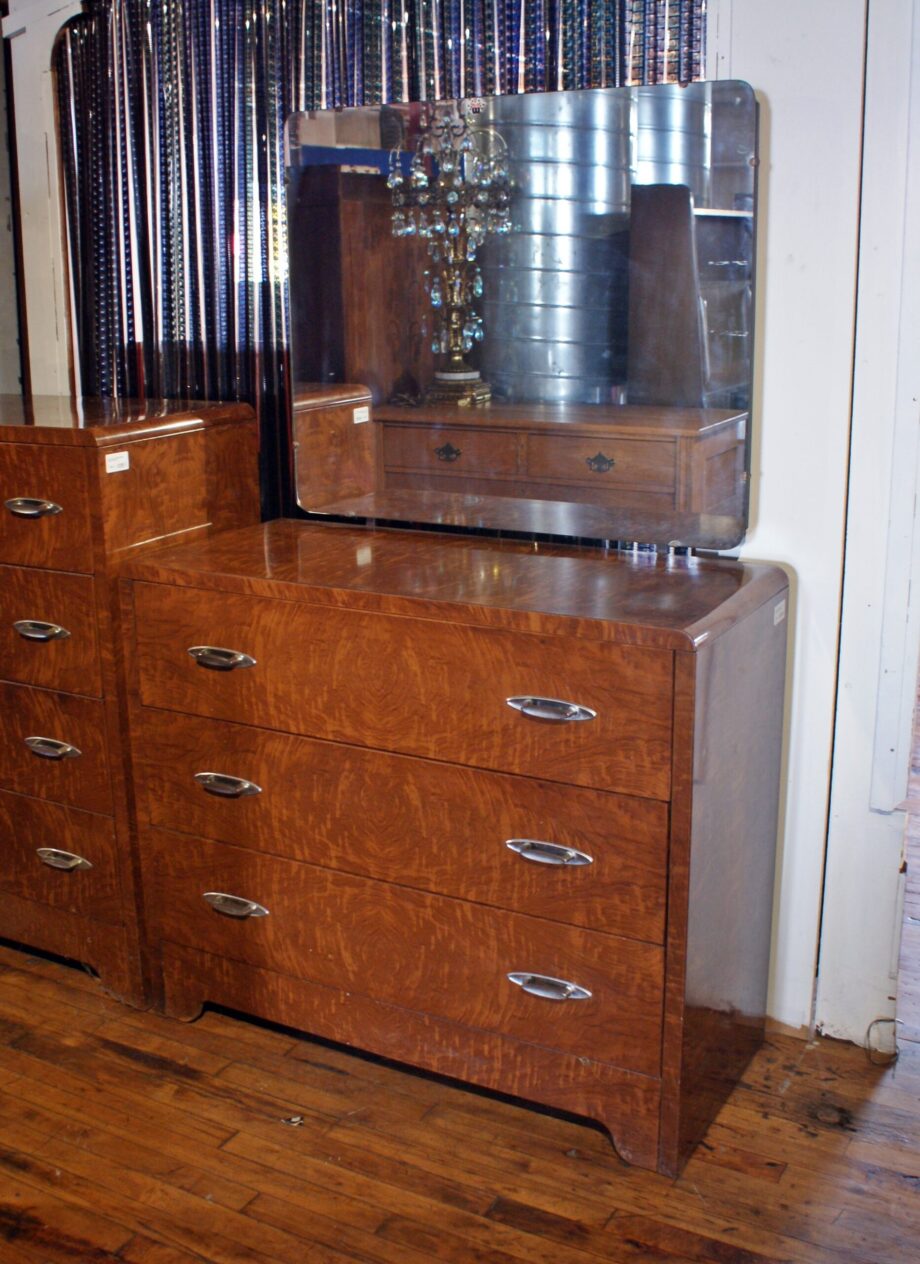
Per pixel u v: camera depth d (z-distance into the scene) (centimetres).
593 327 209
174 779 217
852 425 199
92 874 232
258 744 206
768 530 209
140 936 229
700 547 209
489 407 221
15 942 255
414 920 199
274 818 208
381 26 224
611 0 202
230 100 242
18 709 232
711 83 192
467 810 190
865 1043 220
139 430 215
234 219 247
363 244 226
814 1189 186
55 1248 176
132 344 268
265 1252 175
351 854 202
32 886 241
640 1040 185
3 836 242
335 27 228
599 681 175
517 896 189
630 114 199
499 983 195
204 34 241
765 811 209
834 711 210
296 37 232
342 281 230
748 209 194
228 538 228
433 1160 193
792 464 204
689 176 197
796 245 196
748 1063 216
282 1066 217
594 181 204
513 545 222
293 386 240
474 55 216
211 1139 198
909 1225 179
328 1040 224
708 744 176
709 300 200
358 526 239
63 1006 235
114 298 267
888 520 199
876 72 186
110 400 254
